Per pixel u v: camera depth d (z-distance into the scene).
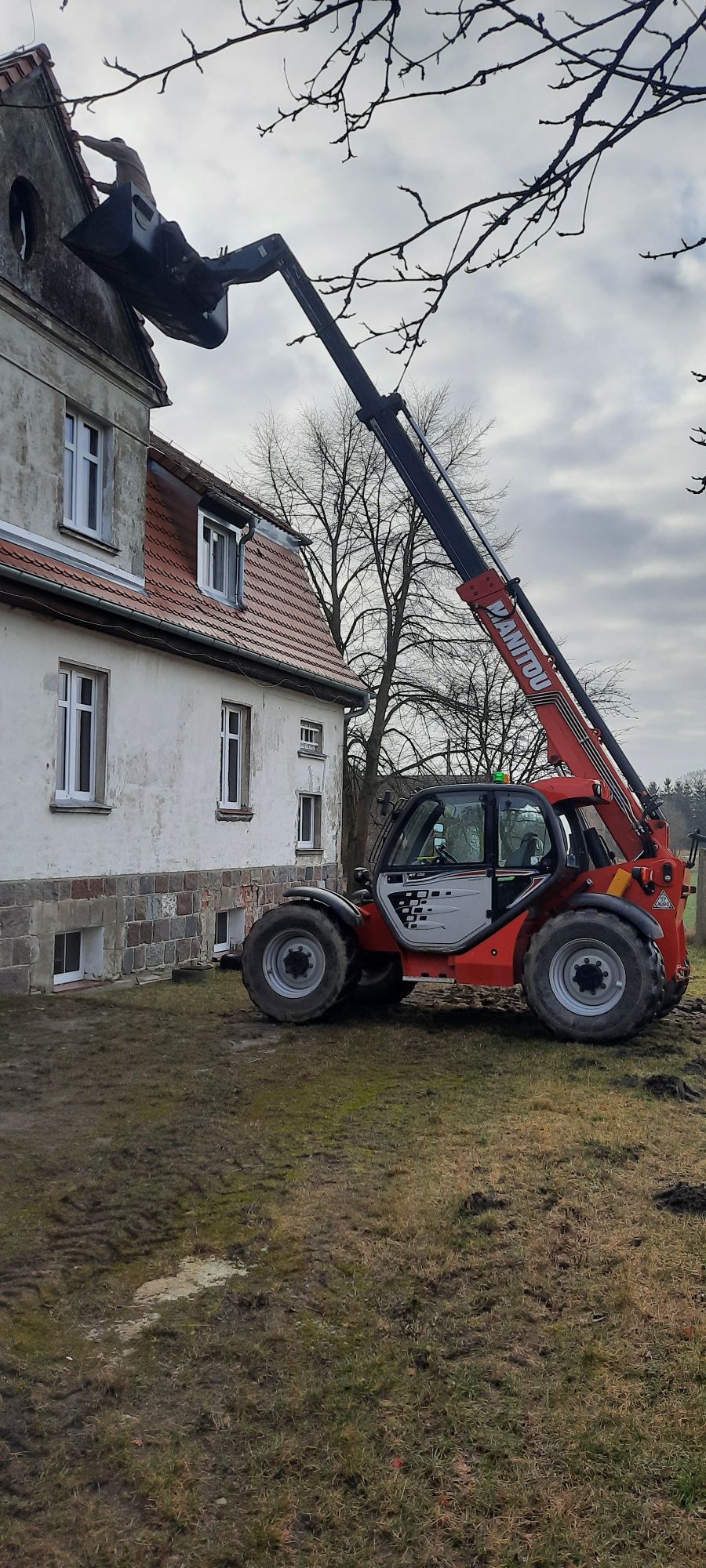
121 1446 2.96
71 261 10.82
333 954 8.66
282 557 17.88
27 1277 3.96
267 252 9.06
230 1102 6.26
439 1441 2.96
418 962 8.66
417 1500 2.75
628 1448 2.90
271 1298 3.77
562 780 8.49
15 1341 3.50
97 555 11.32
